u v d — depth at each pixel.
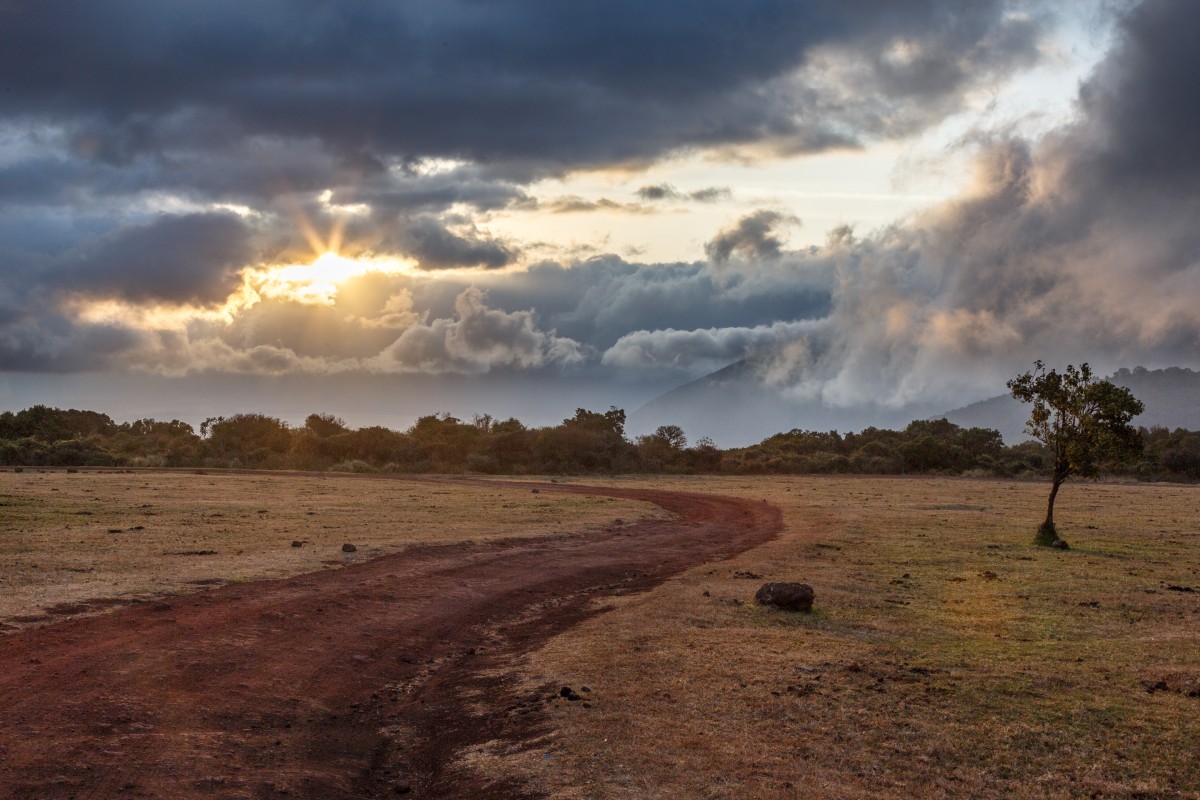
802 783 9.27
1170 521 41.00
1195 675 13.26
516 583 22.84
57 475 66.38
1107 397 30.81
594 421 117.00
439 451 104.44
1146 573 24.00
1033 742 10.53
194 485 57.66
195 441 114.62
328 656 14.98
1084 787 9.31
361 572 22.67
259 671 13.74
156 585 19.09
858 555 27.84
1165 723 11.18
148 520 32.97
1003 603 19.25
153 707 11.67
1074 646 15.20
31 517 32.34
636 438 119.94
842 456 110.00
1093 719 11.31
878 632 16.31
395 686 13.93
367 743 11.40
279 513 37.97
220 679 13.16
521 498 52.41
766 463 107.12
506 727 11.37
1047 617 17.70
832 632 16.22
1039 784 9.38
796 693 12.27
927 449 108.06
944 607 18.77
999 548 29.70
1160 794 9.16
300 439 105.88
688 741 10.45
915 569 24.64
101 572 20.50
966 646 15.16
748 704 11.79
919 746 10.36
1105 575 23.50
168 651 14.24
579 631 16.66
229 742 10.80
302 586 20.28
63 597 17.44
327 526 32.94
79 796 8.90
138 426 134.00
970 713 11.52
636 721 11.15
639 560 28.12
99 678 12.60
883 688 12.54
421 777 10.24
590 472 99.56
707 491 65.69
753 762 9.81
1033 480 92.31
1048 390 31.66
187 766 9.88
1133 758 10.09
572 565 26.31
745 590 21.06
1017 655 14.52
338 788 9.84
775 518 43.62
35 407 110.75
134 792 9.09
